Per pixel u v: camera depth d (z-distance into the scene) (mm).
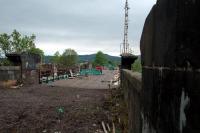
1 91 20203
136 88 5809
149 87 4035
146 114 4344
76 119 11516
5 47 39875
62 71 40031
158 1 3338
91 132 9773
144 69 4609
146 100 4340
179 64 2484
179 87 2484
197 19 2078
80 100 16531
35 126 10469
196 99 2105
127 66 24344
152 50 3777
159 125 3309
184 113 2355
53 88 23078
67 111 13047
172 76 2701
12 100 16141
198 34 2064
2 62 31266
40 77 28297
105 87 25016
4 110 13141
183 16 2363
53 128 10227
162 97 3135
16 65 24594
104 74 57219
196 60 2104
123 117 10547
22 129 10094
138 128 5492
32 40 41844
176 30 2547
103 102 15539
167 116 2910
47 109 13469
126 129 9297
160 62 3229
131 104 7496
